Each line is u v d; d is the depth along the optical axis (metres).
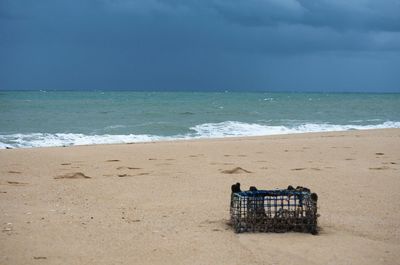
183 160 19.77
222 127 37.91
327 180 15.10
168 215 10.79
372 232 9.50
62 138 30.20
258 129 37.06
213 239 8.95
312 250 8.34
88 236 9.09
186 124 39.56
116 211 11.15
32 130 33.94
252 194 9.41
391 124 42.72
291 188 10.07
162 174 16.41
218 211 11.17
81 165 18.50
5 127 35.28
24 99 81.56
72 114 47.56
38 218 10.36
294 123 42.16
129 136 31.81
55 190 13.62
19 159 19.97
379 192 13.34
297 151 22.55
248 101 84.19
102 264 7.62
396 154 21.67
